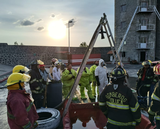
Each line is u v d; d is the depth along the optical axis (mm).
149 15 26203
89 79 5629
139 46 26828
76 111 4004
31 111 2143
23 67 2574
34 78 3795
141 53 27797
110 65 23375
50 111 3523
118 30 29078
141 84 4426
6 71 17594
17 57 24188
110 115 2156
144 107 3877
